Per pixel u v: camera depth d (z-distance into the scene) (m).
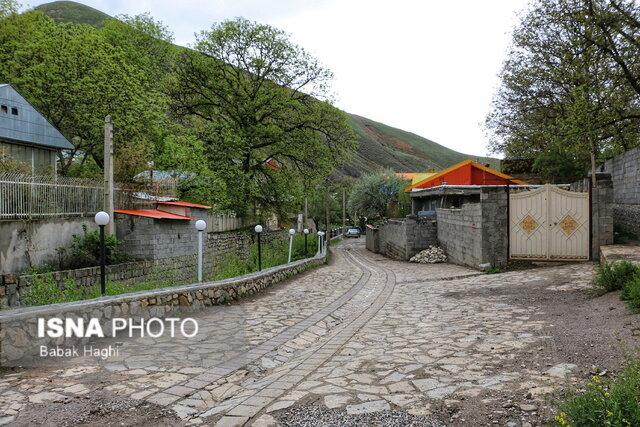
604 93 12.95
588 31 12.38
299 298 12.45
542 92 25.97
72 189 14.78
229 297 11.43
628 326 6.37
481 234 16.19
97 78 21.09
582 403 3.64
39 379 5.39
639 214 18.70
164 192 22.12
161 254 17.30
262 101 33.03
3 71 21.97
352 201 54.84
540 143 28.47
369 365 5.83
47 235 13.64
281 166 35.50
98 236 14.76
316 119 33.22
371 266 24.80
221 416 4.42
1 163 14.31
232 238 26.94
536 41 22.22
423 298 11.76
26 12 28.59
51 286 11.55
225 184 28.86
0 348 5.77
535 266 15.68
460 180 31.25
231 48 32.28
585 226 15.52
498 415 4.00
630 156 21.80
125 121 21.62
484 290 11.99
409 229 28.00
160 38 35.50
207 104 33.66
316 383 5.23
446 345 6.62
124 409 4.58
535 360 5.48
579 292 10.18
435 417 4.04
